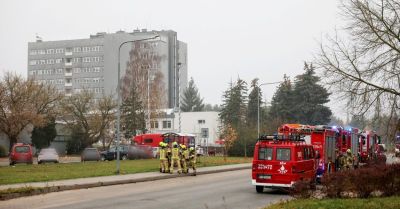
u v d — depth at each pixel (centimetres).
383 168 1605
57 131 7438
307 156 2248
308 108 7531
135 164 3916
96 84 11744
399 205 1342
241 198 1897
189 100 13788
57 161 4366
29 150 4134
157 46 11956
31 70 12412
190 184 2533
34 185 2148
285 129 2633
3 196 1820
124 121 7006
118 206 1620
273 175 2070
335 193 1573
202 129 8919
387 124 1809
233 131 5850
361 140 3728
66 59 12094
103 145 7162
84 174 2806
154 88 7638
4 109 5991
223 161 4734
